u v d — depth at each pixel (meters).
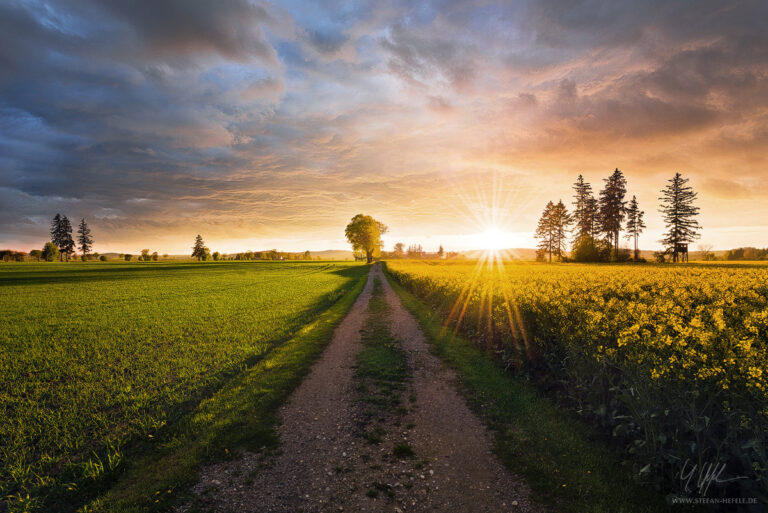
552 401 6.42
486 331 9.88
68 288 31.69
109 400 7.18
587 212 66.25
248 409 6.49
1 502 4.18
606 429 5.21
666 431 4.04
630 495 3.83
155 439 5.64
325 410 6.51
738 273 17.41
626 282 12.90
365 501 3.99
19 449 5.39
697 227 52.91
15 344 11.80
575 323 6.00
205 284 34.94
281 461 4.85
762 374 3.13
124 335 12.88
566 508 3.74
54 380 8.44
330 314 16.78
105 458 5.10
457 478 4.39
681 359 3.65
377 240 93.31
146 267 71.62
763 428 3.18
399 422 5.99
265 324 14.69
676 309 6.40
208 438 5.45
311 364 9.30
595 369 5.23
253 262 99.69
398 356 9.78
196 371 8.88
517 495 4.02
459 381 7.77
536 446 4.98
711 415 3.65
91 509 3.99
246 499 4.06
